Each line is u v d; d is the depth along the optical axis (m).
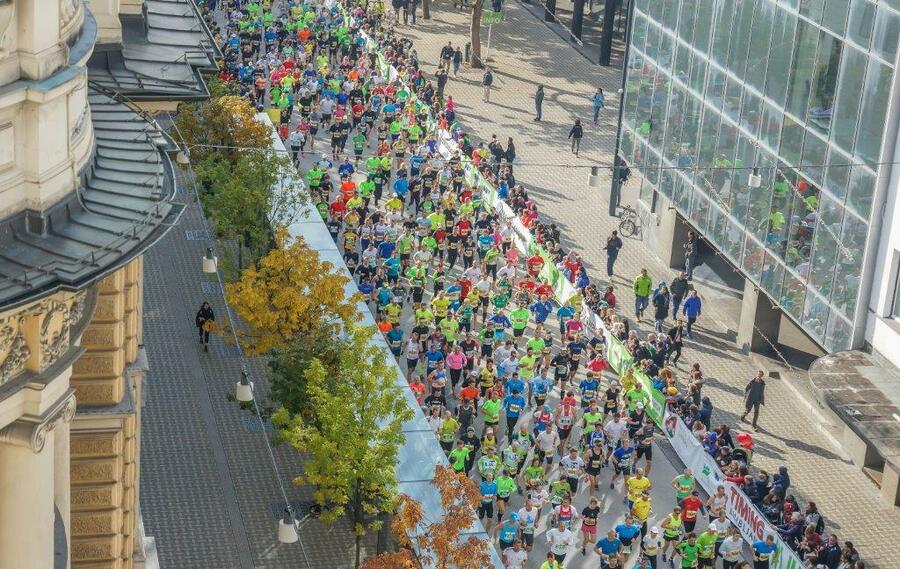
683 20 58.66
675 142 59.97
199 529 41.62
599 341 50.06
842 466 48.34
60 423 20.52
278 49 83.06
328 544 41.56
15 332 18.31
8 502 19.38
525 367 49.00
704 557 41.06
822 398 46.47
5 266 18.30
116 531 31.64
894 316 47.31
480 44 88.50
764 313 54.47
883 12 45.75
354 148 69.62
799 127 50.59
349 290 54.56
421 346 51.78
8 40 18.02
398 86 75.50
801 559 40.78
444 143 70.19
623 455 45.69
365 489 39.41
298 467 44.81
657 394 48.25
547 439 45.41
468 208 61.03
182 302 54.16
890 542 44.75
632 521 41.62
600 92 77.62
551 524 43.12
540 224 60.28
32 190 18.83
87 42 20.14
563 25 92.88
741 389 52.72
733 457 45.53
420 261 56.41
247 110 57.72
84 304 19.88
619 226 65.50
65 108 19.16
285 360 44.28
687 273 59.25
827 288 49.34
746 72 53.84
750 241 53.81
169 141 23.72
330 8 86.19
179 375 49.38
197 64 37.91
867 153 46.91
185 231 59.16
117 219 19.86
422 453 43.75
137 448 33.19
